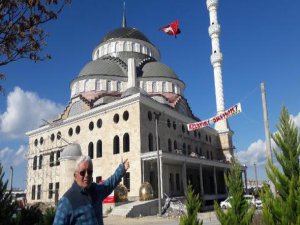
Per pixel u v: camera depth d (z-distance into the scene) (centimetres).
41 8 981
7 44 980
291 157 746
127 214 3166
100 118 4581
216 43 6475
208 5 6700
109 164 4269
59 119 5412
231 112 3097
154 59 6519
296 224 651
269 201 726
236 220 1006
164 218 3080
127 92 4722
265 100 1766
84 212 451
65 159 3969
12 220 1131
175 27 3947
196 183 5253
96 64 5803
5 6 928
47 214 1251
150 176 4119
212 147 6134
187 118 5306
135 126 4116
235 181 1136
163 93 5716
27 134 5675
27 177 5475
